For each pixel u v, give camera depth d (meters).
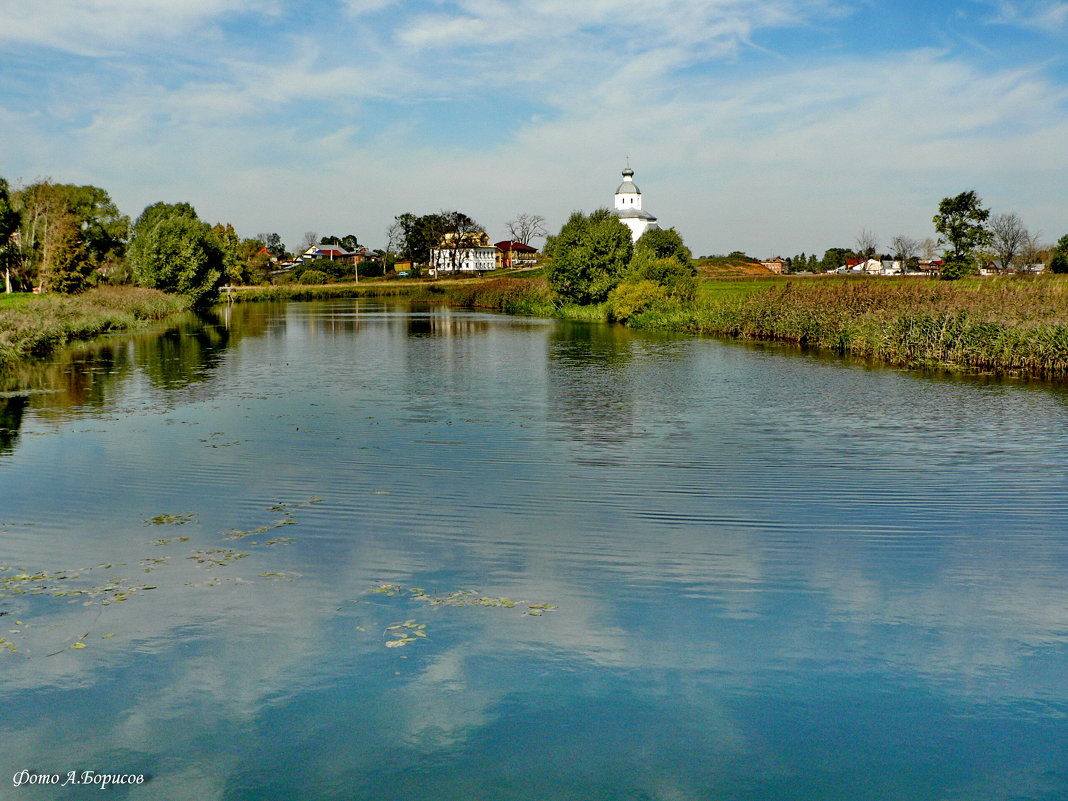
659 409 21.61
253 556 10.35
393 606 8.87
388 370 30.84
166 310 65.75
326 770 6.21
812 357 35.31
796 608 8.88
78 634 8.19
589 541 10.98
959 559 10.34
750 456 16.03
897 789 6.00
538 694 7.17
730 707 6.99
